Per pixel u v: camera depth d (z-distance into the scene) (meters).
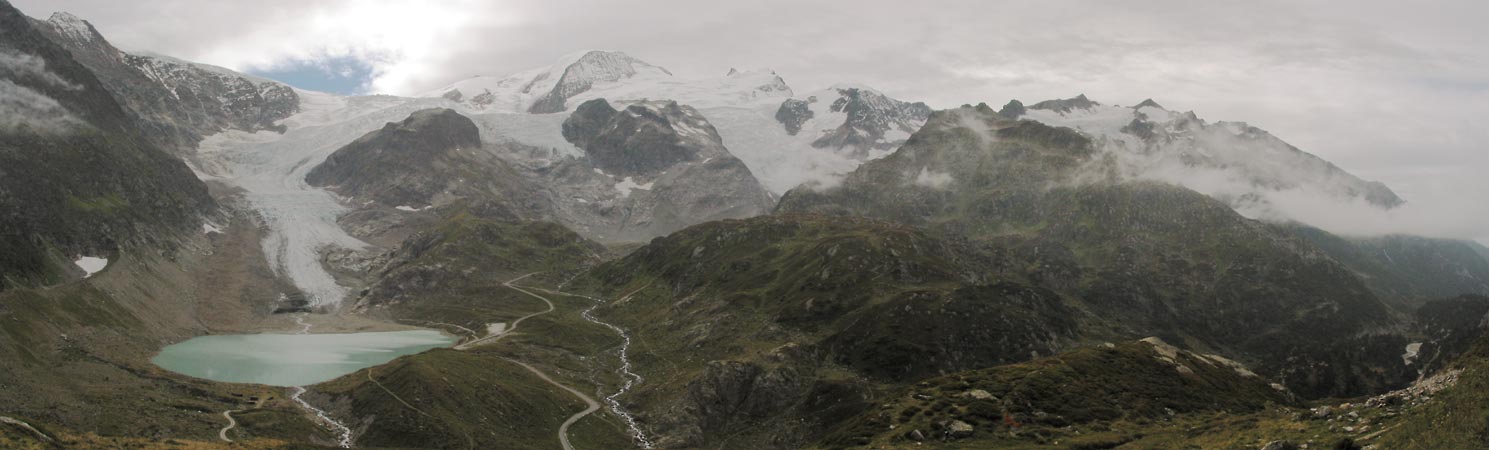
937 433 144.12
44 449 145.62
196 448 162.62
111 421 199.88
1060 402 152.88
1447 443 90.44
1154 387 162.88
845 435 153.75
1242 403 162.88
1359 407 114.75
